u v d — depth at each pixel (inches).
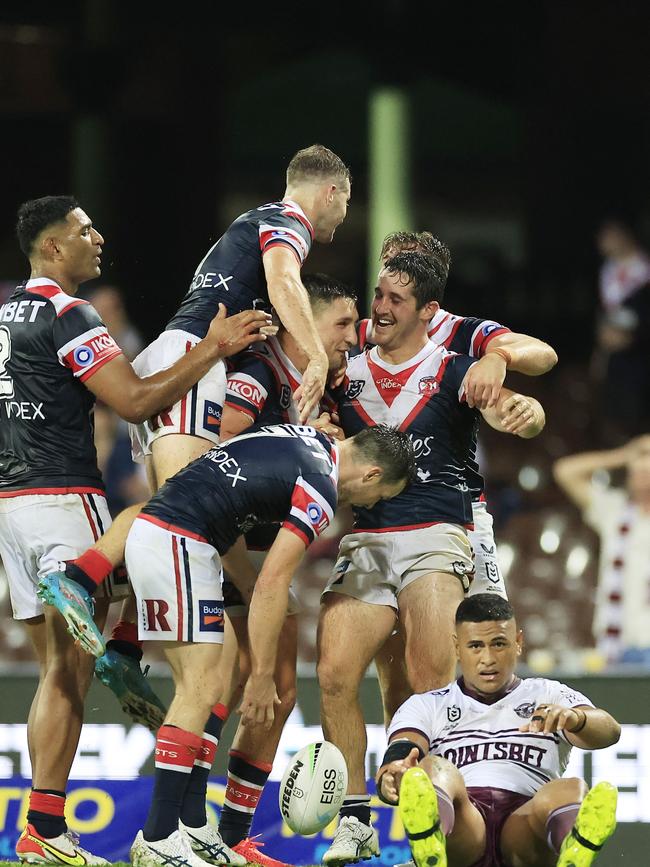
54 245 720.3
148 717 710.5
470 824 595.2
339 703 700.0
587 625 1467.8
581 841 557.9
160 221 2357.3
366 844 690.2
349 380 737.0
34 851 681.6
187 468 658.2
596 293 2363.4
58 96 2295.8
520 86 2472.9
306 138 2400.3
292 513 637.3
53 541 692.1
